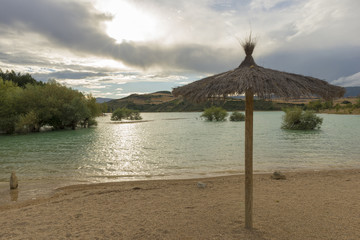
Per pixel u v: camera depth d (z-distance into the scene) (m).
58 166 12.59
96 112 49.94
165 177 10.14
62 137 29.48
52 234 4.43
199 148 18.67
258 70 3.50
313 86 3.45
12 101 37.69
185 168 11.95
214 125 47.97
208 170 11.42
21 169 11.95
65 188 8.54
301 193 6.95
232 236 4.05
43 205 6.44
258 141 22.08
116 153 16.91
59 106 40.94
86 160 14.32
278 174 9.09
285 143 20.70
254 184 8.25
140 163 13.30
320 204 5.82
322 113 106.25
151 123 58.91
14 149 19.31
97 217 5.32
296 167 11.81
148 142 23.20
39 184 9.19
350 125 41.81
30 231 4.61
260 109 144.62
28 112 37.78
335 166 12.04
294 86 3.20
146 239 4.07
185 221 4.84
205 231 4.30
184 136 28.25
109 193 7.57
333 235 4.05
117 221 5.01
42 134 34.12
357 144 19.89
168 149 18.47
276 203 5.95
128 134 32.31
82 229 4.63
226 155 15.47
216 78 3.60
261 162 13.07
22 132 35.66
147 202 6.42
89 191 7.94
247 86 3.00
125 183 9.05
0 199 7.36
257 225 4.51
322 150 16.98
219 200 6.39
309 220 4.75
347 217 4.88
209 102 3.80
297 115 34.53
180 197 6.85
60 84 45.22
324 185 7.96
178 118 86.94
